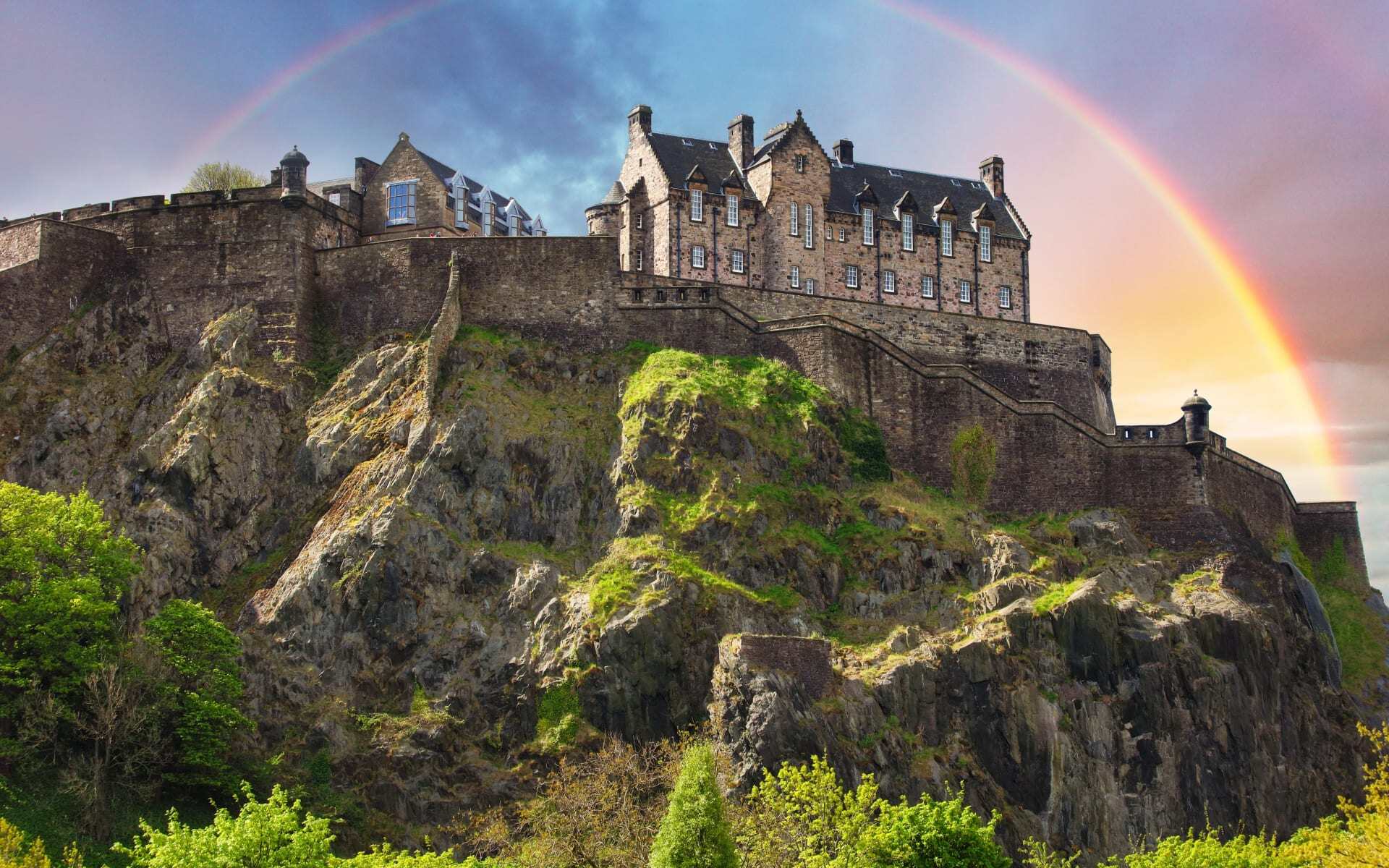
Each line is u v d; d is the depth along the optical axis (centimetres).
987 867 7481
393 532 10256
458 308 11981
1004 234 15388
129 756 8838
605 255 12269
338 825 9112
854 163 15500
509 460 10931
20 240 12075
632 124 14738
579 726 9525
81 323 11806
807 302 12912
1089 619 10825
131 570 9556
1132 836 10362
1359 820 9131
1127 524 12075
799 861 7706
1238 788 10762
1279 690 11238
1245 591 11612
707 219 14050
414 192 13312
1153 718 10675
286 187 12325
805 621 10431
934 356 13312
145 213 12344
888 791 9531
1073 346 13900
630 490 10850
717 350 12219
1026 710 10388
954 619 10825
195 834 6831
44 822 8319
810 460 11431
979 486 12106
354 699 9756
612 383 11769
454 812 9262
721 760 9006
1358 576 13712
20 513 9312
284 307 12038
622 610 9862
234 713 9150
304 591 10094
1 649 8925
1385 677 12712
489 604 10206
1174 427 12331
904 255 14788
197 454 10819
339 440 11106
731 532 10638
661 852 7138
